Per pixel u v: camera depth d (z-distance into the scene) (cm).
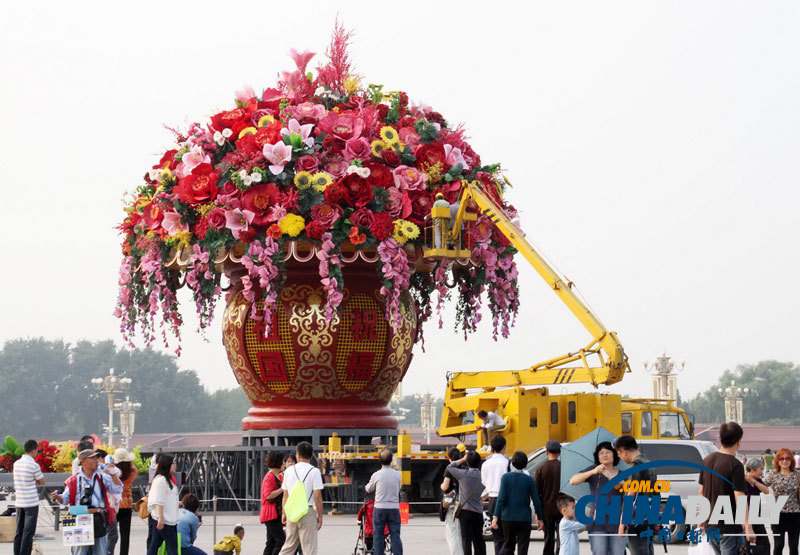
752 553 1538
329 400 3553
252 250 3216
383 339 3519
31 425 19812
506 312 3653
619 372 3231
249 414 3712
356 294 3488
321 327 3456
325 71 3603
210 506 3722
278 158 3281
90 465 1842
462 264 3459
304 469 1861
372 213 3284
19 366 19912
